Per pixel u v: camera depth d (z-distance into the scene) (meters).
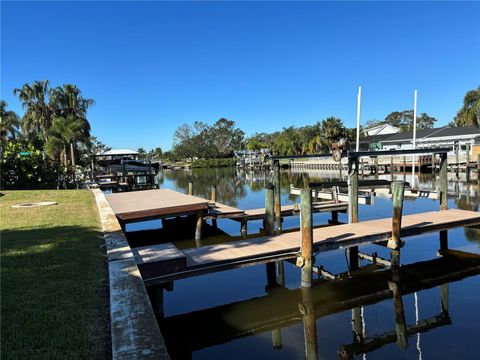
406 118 91.81
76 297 4.16
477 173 28.84
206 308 6.98
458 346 5.45
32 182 19.28
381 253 9.90
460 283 7.83
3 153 18.80
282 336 5.93
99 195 14.45
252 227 13.83
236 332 6.11
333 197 14.70
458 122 47.88
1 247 6.26
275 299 7.29
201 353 5.50
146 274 6.39
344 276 8.35
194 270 6.72
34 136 44.44
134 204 11.83
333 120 58.16
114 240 6.64
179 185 34.41
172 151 98.38
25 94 42.91
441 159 12.09
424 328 6.04
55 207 11.06
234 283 8.14
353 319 6.44
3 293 4.27
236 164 73.94
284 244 7.87
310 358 5.27
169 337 5.98
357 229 8.98
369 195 14.77
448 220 9.78
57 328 3.46
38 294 4.24
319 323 6.34
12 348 3.12
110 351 3.08
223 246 7.89
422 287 7.71
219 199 22.23
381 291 7.56
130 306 3.74
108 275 4.87
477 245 10.29
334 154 10.29
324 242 7.89
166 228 13.97
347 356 5.30
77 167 32.50
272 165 13.41
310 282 7.52
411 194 15.21
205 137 95.12
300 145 65.50
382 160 41.25
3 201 12.58
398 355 5.26
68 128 32.38
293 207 13.59
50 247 6.26
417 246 10.34
